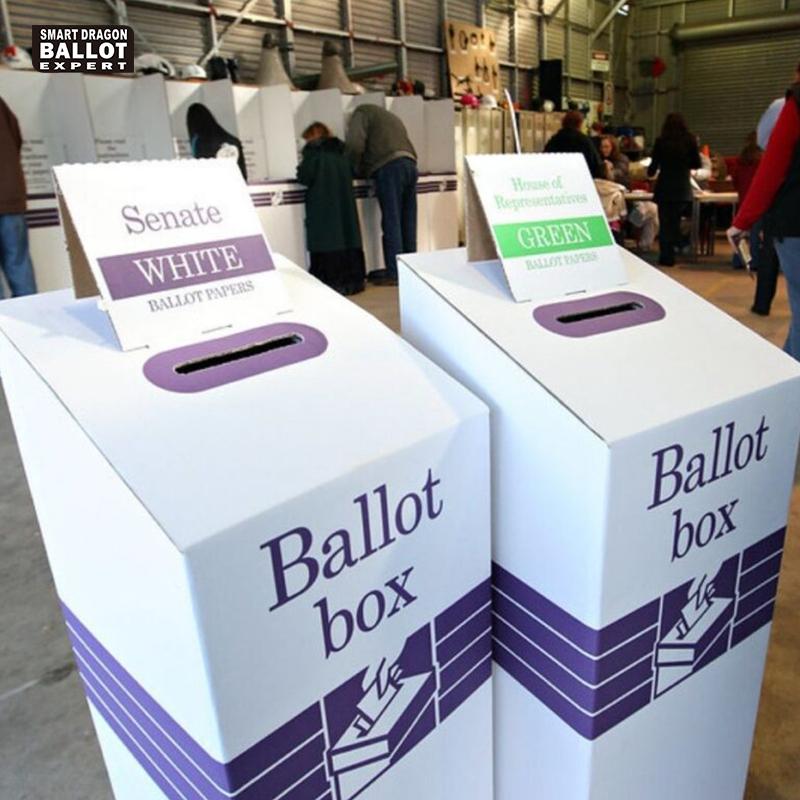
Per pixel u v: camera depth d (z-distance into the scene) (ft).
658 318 2.77
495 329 2.43
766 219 7.33
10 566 6.12
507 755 2.88
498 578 2.61
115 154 15.31
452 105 20.66
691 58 37.01
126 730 2.33
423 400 2.21
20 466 7.95
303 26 21.80
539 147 28.25
